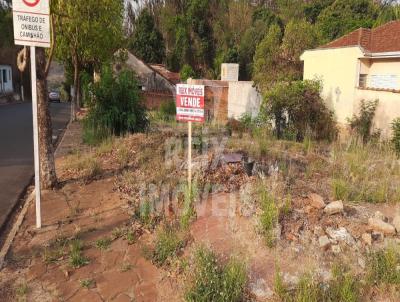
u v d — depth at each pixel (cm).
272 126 1522
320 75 1697
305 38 2339
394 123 1223
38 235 510
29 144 1200
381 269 381
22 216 577
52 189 686
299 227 460
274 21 4319
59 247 475
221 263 395
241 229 471
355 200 566
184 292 364
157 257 439
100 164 830
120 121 1239
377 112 1396
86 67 2322
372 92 1420
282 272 385
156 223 521
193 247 433
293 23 2483
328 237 442
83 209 596
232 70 2723
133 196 634
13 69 3731
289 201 497
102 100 1261
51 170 686
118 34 1805
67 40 1670
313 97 1530
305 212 492
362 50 1456
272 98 1530
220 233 464
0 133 1412
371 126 1403
